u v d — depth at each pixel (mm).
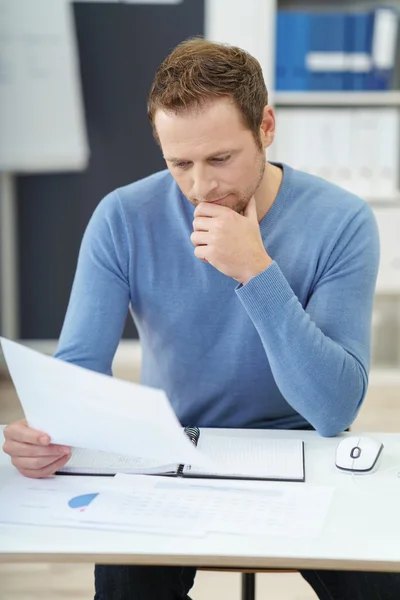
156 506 1260
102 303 1709
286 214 1714
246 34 4223
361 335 1627
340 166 4238
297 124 4211
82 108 4594
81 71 4570
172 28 4551
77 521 1211
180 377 1752
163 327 1741
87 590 2420
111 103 4609
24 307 4781
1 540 1157
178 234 1729
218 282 1693
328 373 1521
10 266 4684
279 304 1498
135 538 1162
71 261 4746
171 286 1722
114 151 4656
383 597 1396
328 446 1539
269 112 1577
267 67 4211
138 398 1205
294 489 1320
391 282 4359
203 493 1308
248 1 4195
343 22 4176
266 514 1230
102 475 1388
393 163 4238
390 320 4648
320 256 1690
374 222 1741
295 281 1693
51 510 1249
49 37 4371
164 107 1427
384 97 4211
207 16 4332
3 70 4383
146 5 4531
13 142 4461
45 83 4418
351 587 1420
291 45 4203
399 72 4277
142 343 1847
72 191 4684
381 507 1266
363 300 1653
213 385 1734
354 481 1368
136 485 1341
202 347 1726
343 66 4215
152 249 1728
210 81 1412
